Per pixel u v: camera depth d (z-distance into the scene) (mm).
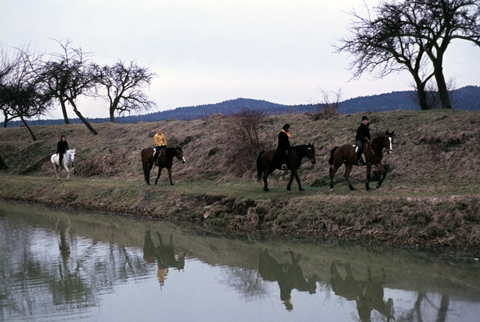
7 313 7863
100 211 19703
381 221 11961
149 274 10281
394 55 26516
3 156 38094
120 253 12383
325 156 19578
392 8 25328
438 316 6961
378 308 7625
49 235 15000
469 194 11703
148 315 7621
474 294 7828
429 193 12781
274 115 28688
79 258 11891
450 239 10453
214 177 21844
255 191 16875
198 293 8805
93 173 28641
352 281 9227
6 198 25500
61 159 25906
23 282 9781
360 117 23453
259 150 21688
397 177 16266
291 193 15750
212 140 26281
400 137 18953
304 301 8211
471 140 16609
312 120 25406
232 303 8180
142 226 16047
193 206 17109
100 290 9102
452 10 23516
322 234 12586
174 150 20469
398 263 9938
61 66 39875
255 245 12586
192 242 13328
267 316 7414
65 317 7594
